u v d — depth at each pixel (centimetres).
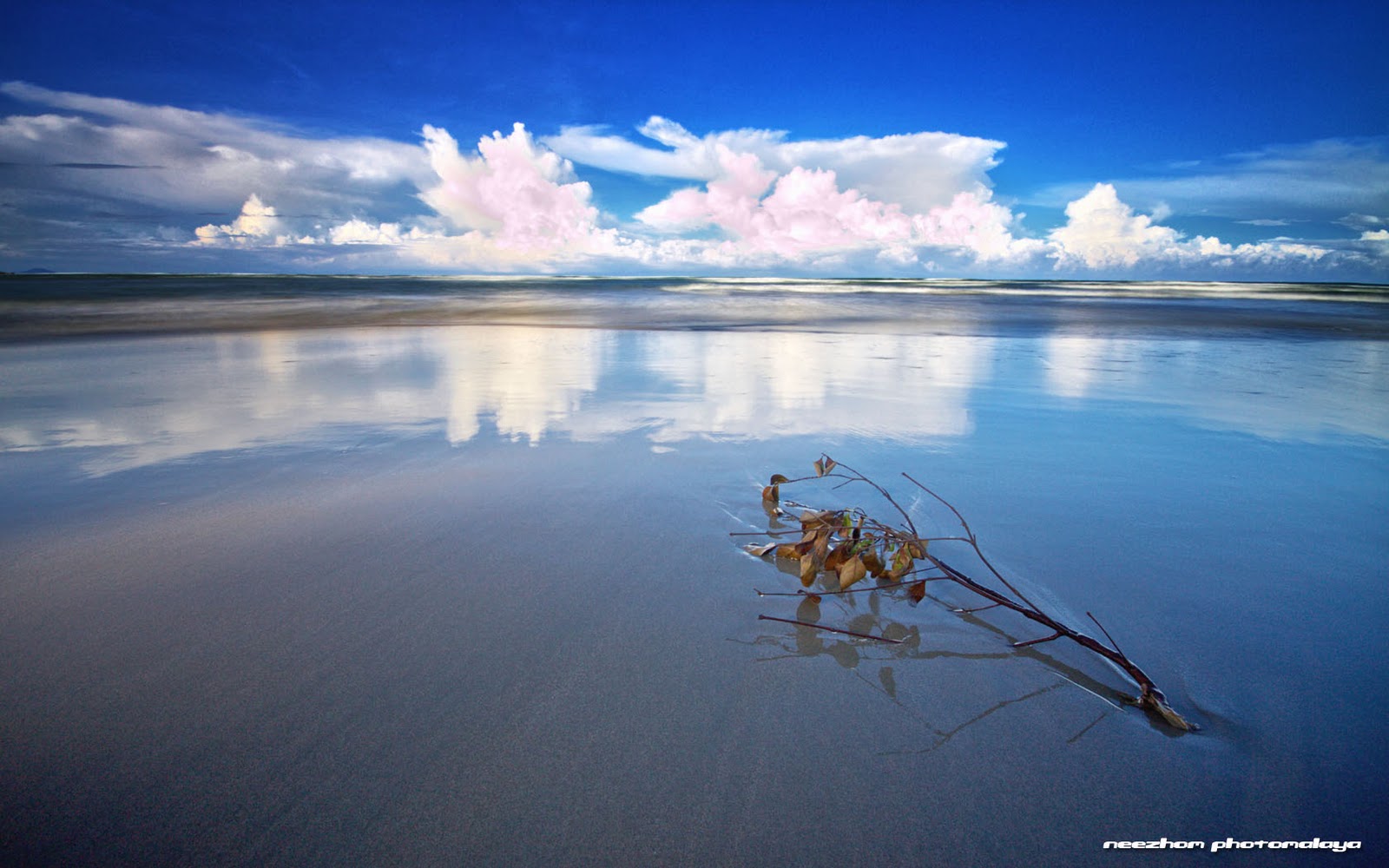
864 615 177
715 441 362
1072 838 106
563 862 101
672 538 227
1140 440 374
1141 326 1251
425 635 163
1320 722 133
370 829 106
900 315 1482
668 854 102
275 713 133
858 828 108
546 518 244
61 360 706
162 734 127
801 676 148
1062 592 190
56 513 246
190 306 1467
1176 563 209
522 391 516
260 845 103
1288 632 168
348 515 246
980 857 103
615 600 183
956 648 161
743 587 192
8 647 155
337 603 178
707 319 1380
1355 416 451
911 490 282
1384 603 183
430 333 1060
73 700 136
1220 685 146
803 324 1275
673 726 131
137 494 269
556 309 1590
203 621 168
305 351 804
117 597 180
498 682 144
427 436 371
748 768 120
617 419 416
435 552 213
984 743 127
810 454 338
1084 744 127
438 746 124
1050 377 632
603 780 117
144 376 591
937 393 526
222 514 246
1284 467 321
